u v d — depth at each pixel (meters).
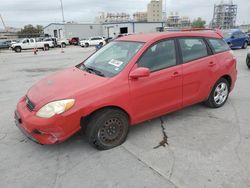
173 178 2.99
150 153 3.55
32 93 3.72
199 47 4.63
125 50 4.09
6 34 59.69
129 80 3.63
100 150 3.65
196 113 4.97
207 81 4.71
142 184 2.90
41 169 3.25
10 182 3.00
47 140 3.29
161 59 4.03
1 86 8.11
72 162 3.38
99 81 3.54
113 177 3.04
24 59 18.31
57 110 3.21
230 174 3.04
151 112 3.99
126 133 3.81
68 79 3.83
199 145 3.73
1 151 3.70
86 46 37.72
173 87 4.14
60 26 54.25
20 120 3.56
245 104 5.51
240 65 11.03
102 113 3.46
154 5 77.69
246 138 3.92
